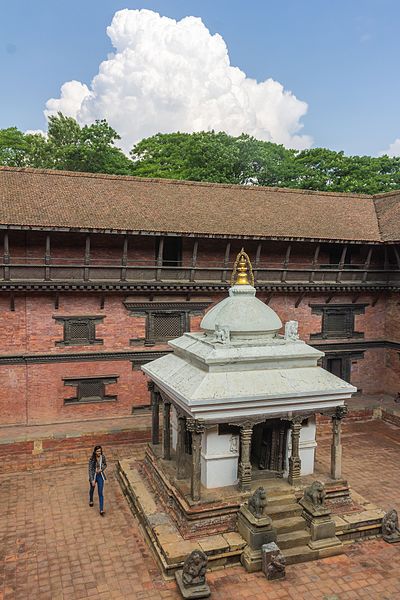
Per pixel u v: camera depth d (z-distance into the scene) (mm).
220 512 11953
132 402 21516
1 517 13742
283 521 11984
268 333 13992
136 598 10344
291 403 12570
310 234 22562
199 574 10414
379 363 25672
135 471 15781
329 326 24641
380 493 15469
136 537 12703
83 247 20828
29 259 19234
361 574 11117
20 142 42344
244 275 14781
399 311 24688
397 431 21609
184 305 21859
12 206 19391
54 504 14547
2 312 19531
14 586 10711
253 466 13969
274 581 10828
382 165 45906
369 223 25531
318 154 45656
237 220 22672
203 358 12625
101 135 42094
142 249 21875
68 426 19938
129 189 23234
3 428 19641
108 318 20969
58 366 20422
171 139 48688
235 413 12188
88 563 11562
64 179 22562
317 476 13688
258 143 42344
